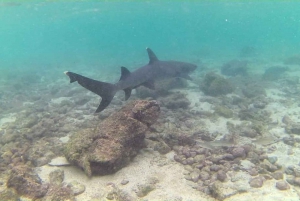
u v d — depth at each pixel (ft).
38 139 27.58
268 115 31.76
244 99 37.76
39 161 22.07
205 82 43.62
